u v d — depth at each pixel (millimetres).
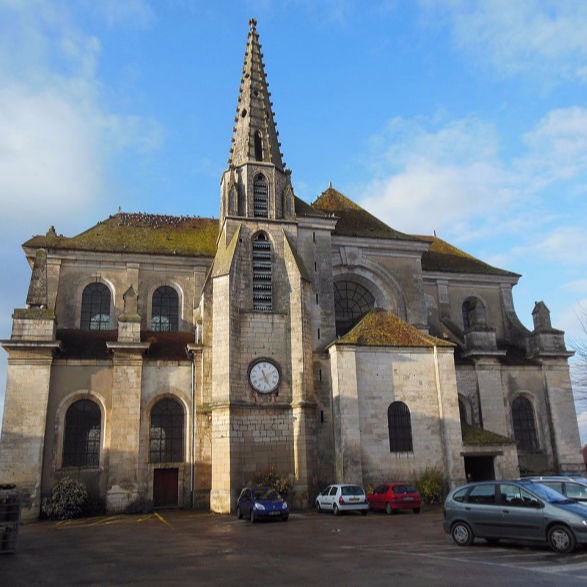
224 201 34531
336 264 35344
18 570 13172
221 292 30078
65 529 22281
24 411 27516
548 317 36969
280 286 31891
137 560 14148
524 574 10828
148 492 28234
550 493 14352
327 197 40344
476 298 41219
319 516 23953
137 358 29547
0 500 16109
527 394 35188
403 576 10984
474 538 15094
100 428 28797
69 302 33906
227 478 27047
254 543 16578
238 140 35562
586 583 9852
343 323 35375
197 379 30094
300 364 29828
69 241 35469
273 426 28922
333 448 29047
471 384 34188
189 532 19875
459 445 28547
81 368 29125
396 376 29219
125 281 35000
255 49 38375
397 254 36812
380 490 25141
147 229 38625
